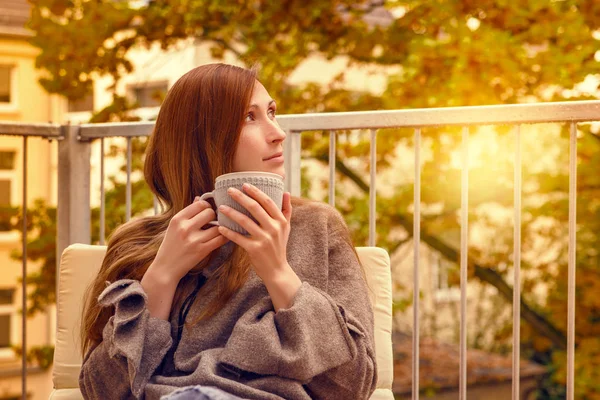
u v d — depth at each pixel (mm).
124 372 1452
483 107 2023
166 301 1460
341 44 6117
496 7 4840
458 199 5645
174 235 1444
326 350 1362
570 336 1941
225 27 6227
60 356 1886
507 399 9836
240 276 1483
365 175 7117
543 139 5879
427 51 4957
